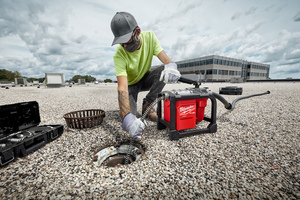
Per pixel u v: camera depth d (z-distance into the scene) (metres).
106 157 1.63
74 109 3.46
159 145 1.60
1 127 1.49
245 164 1.23
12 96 6.03
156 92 2.39
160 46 2.04
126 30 1.52
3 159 1.19
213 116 1.88
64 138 1.83
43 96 6.06
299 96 4.91
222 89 5.90
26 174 1.14
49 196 0.92
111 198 0.91
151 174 1.13
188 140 1.70
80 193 0.95
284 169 1.15
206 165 1.23
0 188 1.00
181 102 1.66
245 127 2.07
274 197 0.90
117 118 2.68
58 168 1.23
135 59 1.90
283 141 1.62
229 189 0.97
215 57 34.12
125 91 1.62
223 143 1.61
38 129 1.74
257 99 4.47
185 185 1.01
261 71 47.03
